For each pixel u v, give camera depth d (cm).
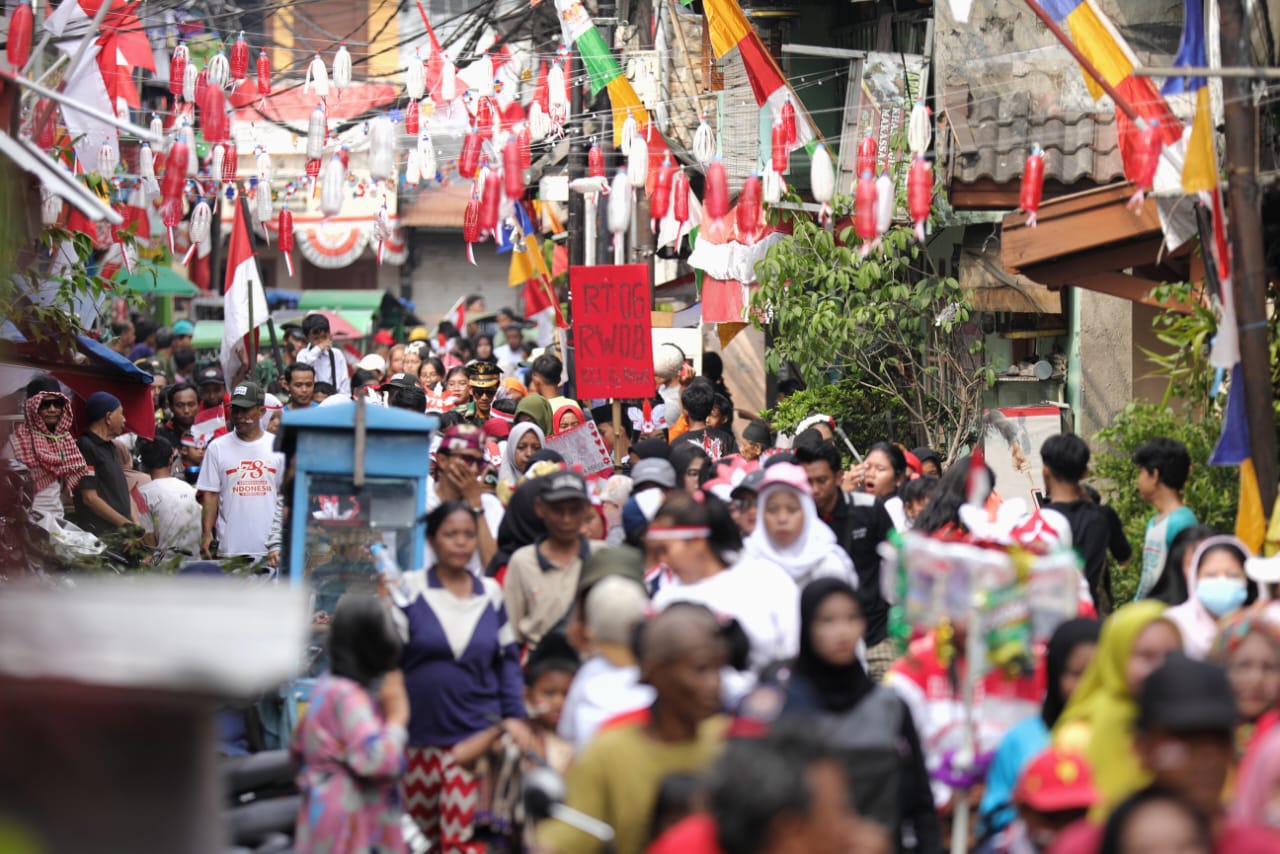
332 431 2438
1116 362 4072
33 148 2419
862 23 4800
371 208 10156
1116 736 1592
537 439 3175
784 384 5438
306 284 11131
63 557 2911
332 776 1802
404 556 2447
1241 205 2342
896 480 2955
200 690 912
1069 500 2545
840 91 4866
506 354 7350
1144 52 3500
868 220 2578
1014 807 1611
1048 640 1758
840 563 2220
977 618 1672
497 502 2719
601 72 3688
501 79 4275
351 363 6594
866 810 1592
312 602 2442
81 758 915
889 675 1786
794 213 4156
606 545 2314
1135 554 2855
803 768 1176
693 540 2039
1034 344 4281
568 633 2081
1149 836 1220
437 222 10294
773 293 4109
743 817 1164
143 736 923
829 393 4181
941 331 4194
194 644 943
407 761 2097
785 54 4591
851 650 1631
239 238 4325
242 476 3347
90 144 3491
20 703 908
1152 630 1584
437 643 2092
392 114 3806
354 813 1798
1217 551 1992
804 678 1644
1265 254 2781
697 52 5147
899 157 4128
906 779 1645
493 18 4925
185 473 4178
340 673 1859
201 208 3497
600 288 3341
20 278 2994
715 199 2689
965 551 1695
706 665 1478
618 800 1490
